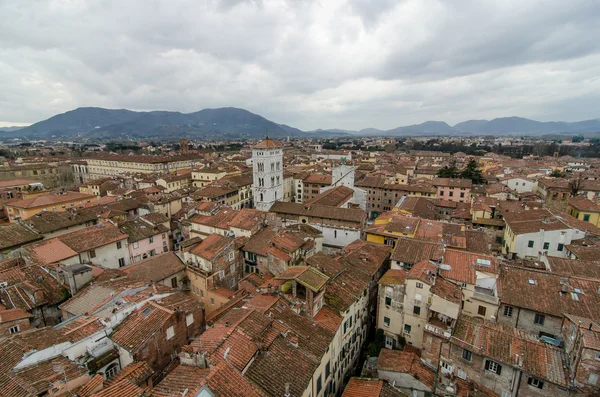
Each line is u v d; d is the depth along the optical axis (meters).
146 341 32.72
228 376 25.69
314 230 81.19
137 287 42.03
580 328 33.91
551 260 55.78
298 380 29.78
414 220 73.50
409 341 47.69
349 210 89.38
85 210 79.81
